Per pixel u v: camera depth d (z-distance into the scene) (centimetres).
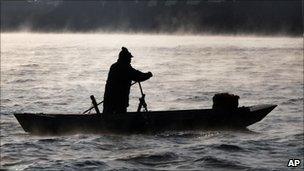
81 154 2883
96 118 3484
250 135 3478
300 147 3061
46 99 5588
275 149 3008
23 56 15162
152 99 5666
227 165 2598
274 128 3775
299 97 5819
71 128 3472
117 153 2914
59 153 2905
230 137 3400
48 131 3469
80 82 7662
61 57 14838
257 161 2692
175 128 3544
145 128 3503
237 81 7925
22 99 5575
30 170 2497
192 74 9281
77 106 5084
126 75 3584
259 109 3641
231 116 3594
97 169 2530
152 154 2841
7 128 3784
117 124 3478
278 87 7006
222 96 3678
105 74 9181
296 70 10388
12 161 2702
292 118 4253
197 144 3155
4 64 11681
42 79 8119
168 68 10750
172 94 6122
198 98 5728
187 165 2616
